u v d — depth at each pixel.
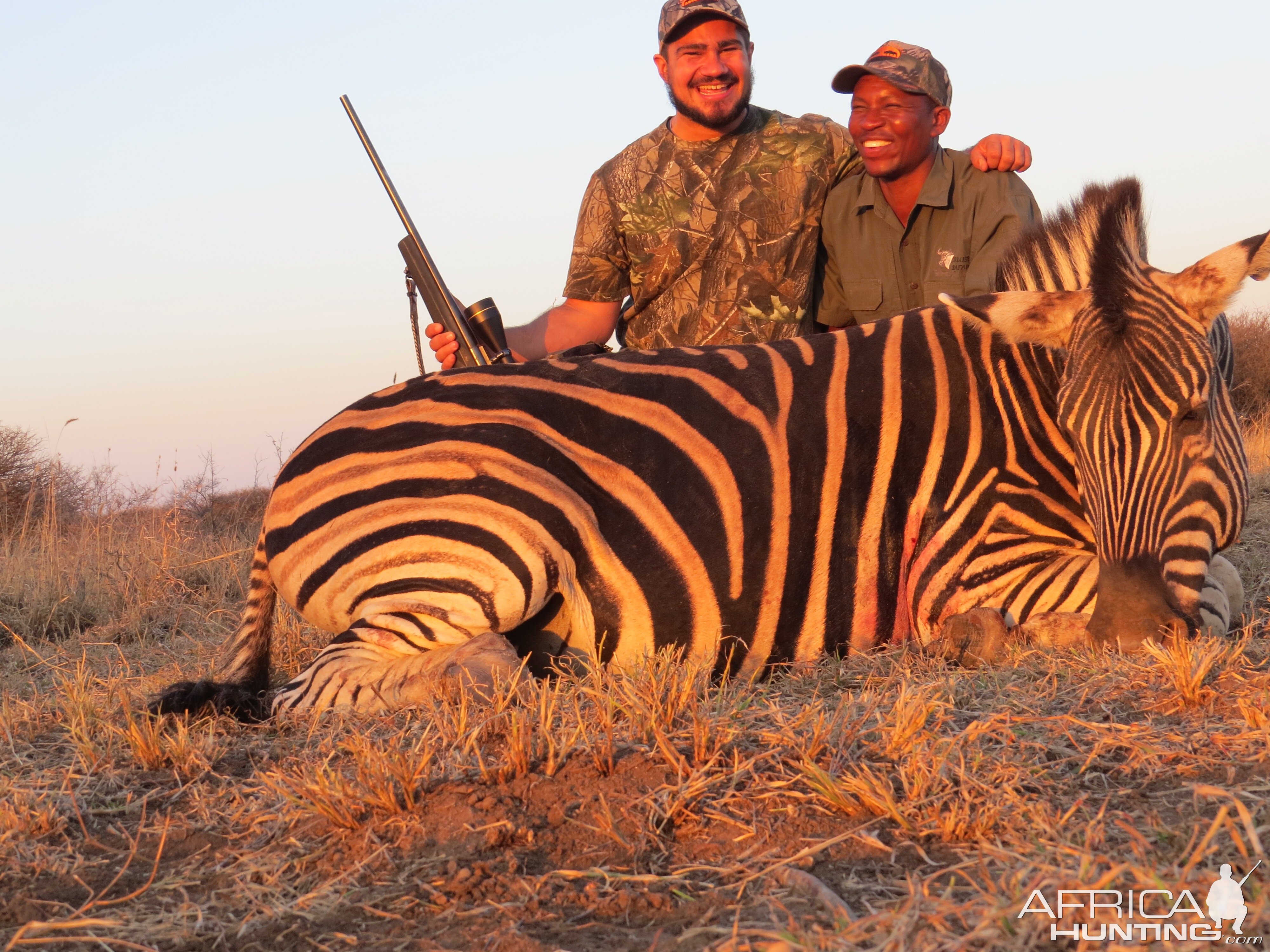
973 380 3.40
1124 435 2.95
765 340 4.91
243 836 2.21
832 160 4.95
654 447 3.28
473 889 1.89
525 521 3.05
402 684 2.87
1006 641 3.12
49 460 10.69
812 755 2.28
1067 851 1.80
